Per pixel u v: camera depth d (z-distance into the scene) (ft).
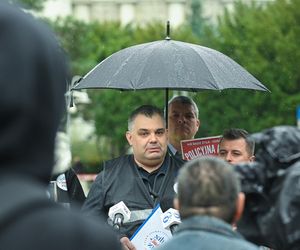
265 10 188.14
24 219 10.34
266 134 16.57
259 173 16.16
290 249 15.26
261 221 16.01
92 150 220.23
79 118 219.61
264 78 173.17
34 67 10.64
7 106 10.50
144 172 29.96
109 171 30.19
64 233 10.39
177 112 36.19
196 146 34.76
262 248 19.75
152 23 245.45
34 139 10.66
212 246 14.96
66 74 11.09
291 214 15.16
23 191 10.50
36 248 10.27
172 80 34.35
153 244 27.94
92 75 35.50
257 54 176.24
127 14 446.60
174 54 35.45
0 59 10.53
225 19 192.13
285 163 16.14
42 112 10.67
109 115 215.51
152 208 29.35
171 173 30.07
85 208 29.86
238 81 35.68
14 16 10.69
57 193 30.83
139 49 36.09
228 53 184.14
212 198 15.35
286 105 171.53
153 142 29.86
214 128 173.68
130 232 29.07
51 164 10.83
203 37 215.51
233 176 15.61
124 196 29.58
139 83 34.24
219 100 173.58
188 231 15.26
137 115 30.14
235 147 31.30
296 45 172.96
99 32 220.84
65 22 208.44
